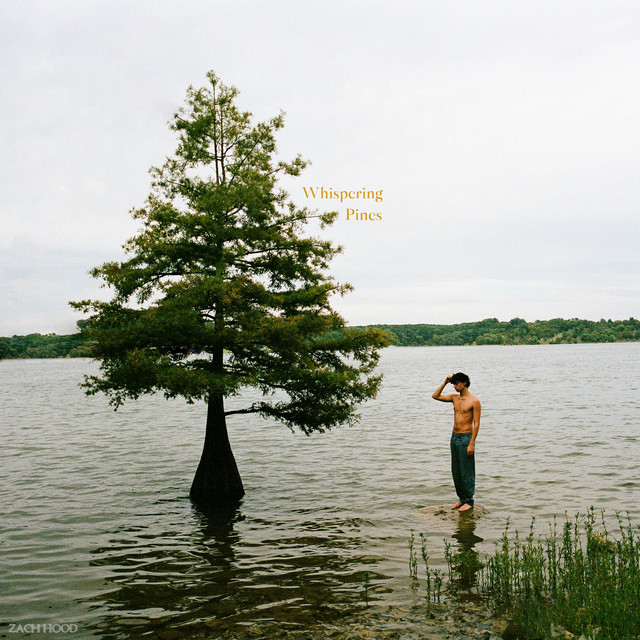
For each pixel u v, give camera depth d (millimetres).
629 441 19703
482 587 7664
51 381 77062
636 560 7480
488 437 21297
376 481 14844
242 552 9508
